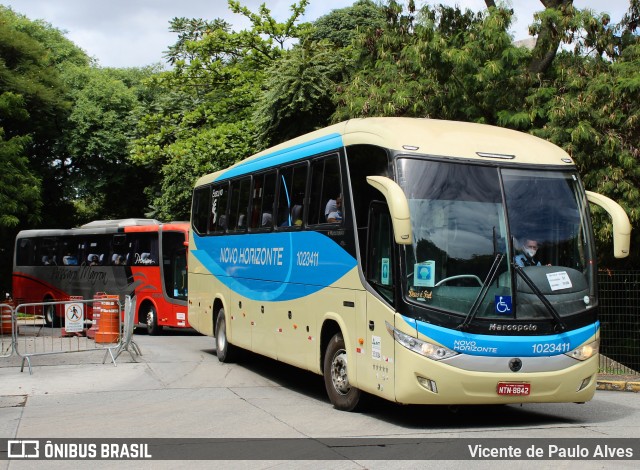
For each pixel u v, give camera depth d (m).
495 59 17.77
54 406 11.04
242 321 14.60
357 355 9.95
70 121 42.47
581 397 9.24
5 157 24.89
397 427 9.38
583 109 16.52
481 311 8.88
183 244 23.72
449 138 9.60
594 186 16.59
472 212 9.15
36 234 30.86
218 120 36.28
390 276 9.20
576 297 9.28
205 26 40.59
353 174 10.31
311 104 24.80
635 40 18.03
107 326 17.94
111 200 46.78
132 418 10.06
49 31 49.25
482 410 10.75
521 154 9.66
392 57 20.19
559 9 18.08
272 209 13.23
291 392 12.38
